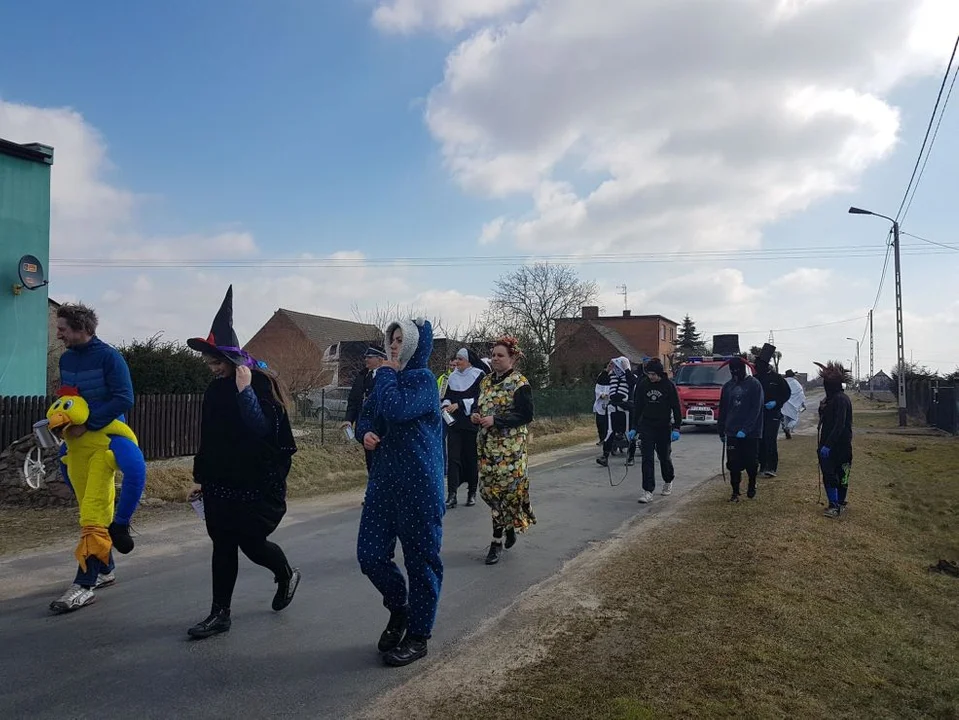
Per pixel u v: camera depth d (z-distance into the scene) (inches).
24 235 554.3
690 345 3225.9
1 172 539.8
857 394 2960.1
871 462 553.9
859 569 243.1
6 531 306.5
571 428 948.0
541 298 2027.6
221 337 164.6
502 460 241.6
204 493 169.2
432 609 157.6
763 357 438.6
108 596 208.4
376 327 1146.0
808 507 332.5
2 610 195.9
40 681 147.9
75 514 338.3
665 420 365.7
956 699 152.6
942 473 511.5
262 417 163.3
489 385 247.0
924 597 225.3
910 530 325.4
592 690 142.0
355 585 219.9
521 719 130.6
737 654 160.6
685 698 138.6
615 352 2257.6
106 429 196.9
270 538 289.0
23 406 408.2
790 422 724.7
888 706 147.2
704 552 248.2
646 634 172.2
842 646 172.9
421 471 154.5
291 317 2025.1
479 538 286.0
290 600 190.9
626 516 328.5
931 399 1056.8
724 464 439.2
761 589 206.2
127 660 158.9
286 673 152.0
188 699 139.9
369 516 157.2
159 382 599.5
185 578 229.3
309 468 487.2
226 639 171.9
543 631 176.4
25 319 552.7
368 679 148.9
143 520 338.0
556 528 302.5
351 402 328.2
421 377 154.3
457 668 154.3
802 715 136.4
